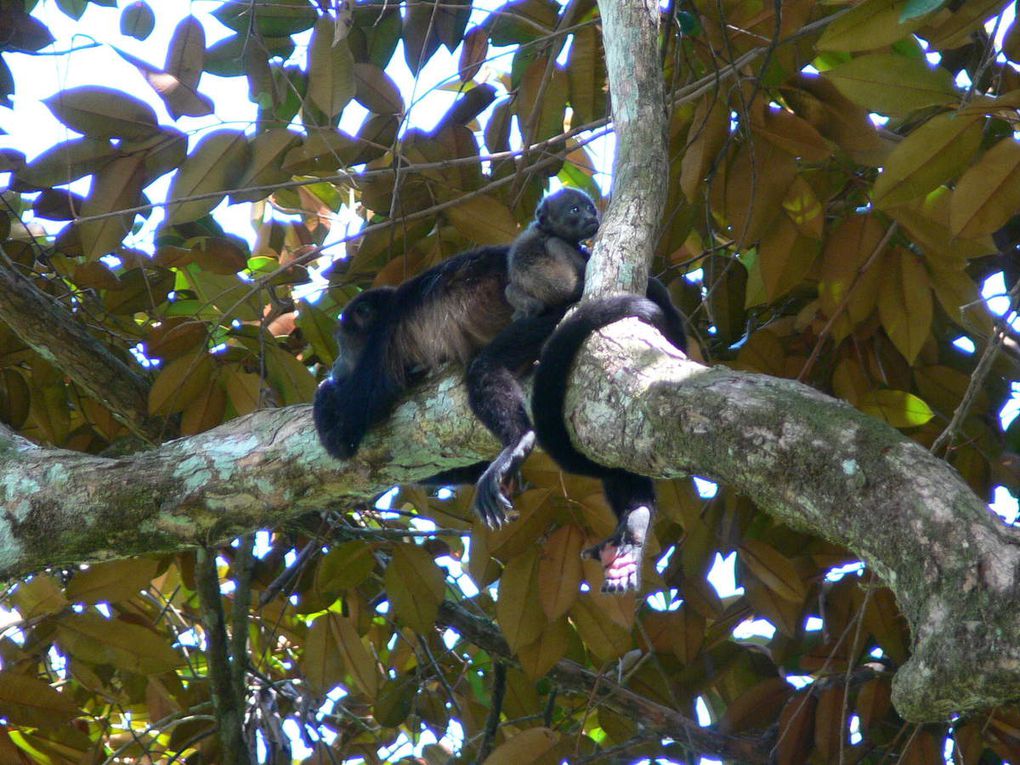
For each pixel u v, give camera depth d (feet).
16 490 29.71
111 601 35.01
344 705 44.16
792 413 15.62
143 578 35.14
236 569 39.14
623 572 20.95
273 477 27.61
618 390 19.34
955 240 30.78
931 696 12.60
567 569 32.60
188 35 32.65
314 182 33.37
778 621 35.58
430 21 33.01
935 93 27.14
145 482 28.53
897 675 13.79
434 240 36.22
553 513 32.99
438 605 36.37
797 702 36.65
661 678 39.37
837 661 36.78
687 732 37.11
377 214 37.24
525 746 33.55
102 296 38.09
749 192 31.99
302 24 35.35
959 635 12.30
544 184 38.24
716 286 34.71
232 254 35.17
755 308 39.14
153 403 34.35
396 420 26.73
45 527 29.19
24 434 41.57
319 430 27.17
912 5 24.84
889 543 13.50
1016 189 26.94
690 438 16.98
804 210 31.71
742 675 40.24
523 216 38.11
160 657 35.09
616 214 23.81
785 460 15.23
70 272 39.40
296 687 40.60
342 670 37.22
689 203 32.83
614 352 20.18
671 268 37.29
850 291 32.50
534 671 34.37
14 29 36.24
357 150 33.32
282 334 39.65
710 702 44.06
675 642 37.01
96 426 39.50
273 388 36.63
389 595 36.29
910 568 13.15
